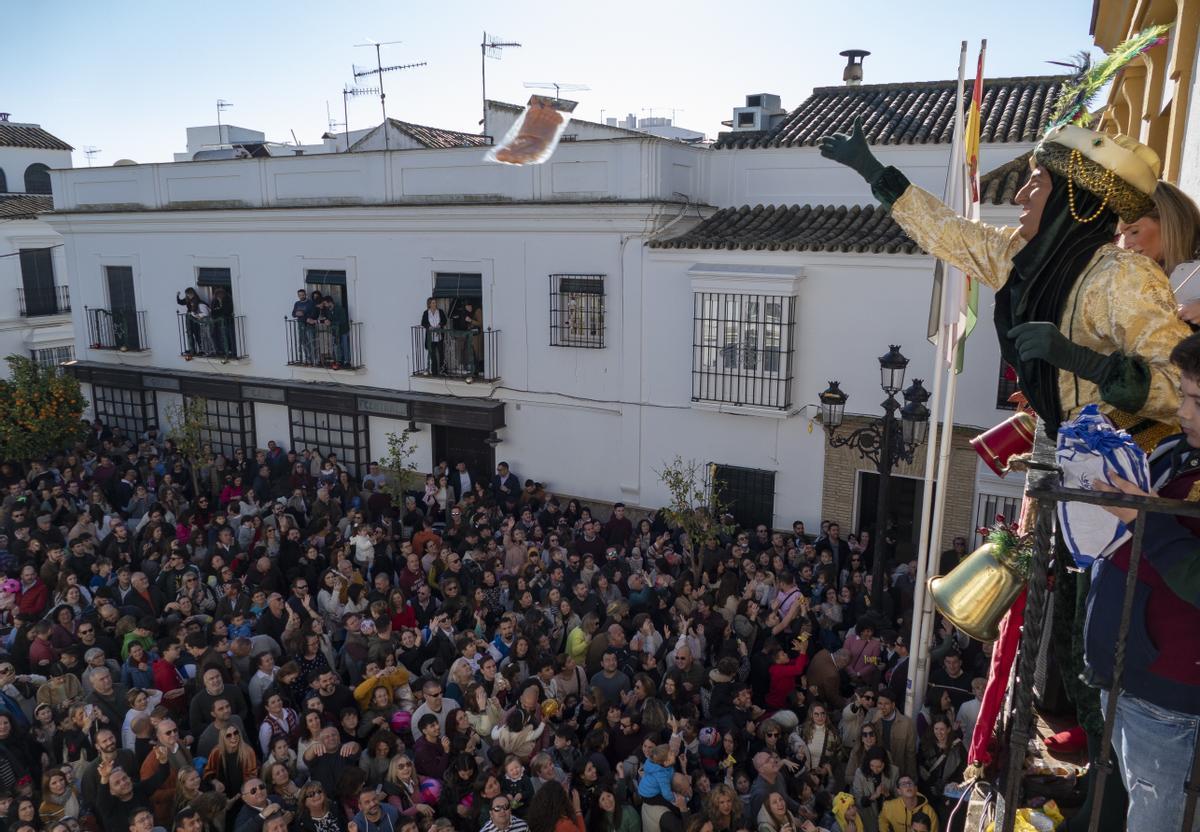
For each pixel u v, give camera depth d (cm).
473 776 757
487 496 1530
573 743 805
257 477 1712
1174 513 210
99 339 2106
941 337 838
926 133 1390
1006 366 1218
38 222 2638
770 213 1484
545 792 690
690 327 1445
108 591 1047
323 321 1756
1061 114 344
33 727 828
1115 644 230
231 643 935
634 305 1487
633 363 1509
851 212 1430
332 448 1850
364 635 969
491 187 1572
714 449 1466
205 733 786
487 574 1124
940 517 825
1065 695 394
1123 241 261
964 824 409
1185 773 230
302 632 939
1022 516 357
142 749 776
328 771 753
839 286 1326
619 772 766
